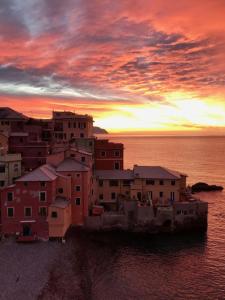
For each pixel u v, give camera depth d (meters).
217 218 86.94
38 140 95.12
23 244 61.59
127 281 50.75
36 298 44.12
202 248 64.12
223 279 52.25
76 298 45.06
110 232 70.69
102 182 81.75
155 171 82.06
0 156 72.69
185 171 192.75
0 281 47.91
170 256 60.25
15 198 63.75
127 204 71.06
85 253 59.94
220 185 146.88
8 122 99.06
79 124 102.31
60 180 70.19
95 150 90.00
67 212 67.25
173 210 71.38
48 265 53.56
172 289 48.84
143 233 70.88
